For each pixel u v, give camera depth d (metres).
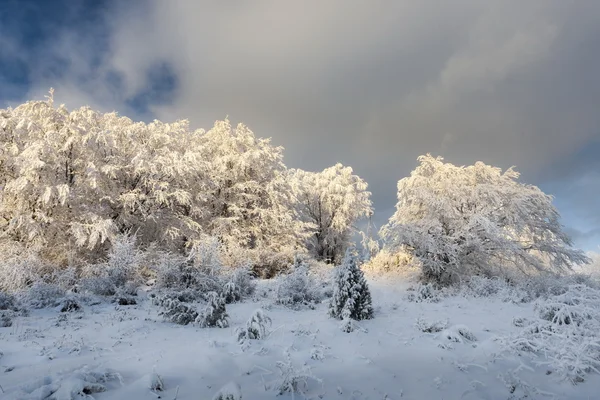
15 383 3.99
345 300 8.09
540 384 4.68
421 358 5.48
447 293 12.24
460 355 5.65
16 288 9.96
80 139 15.41
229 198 22.31
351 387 4.36
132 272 11.59
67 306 8.34
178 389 4.01
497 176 16.53
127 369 4.55
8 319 7.05
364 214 29.25
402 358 5.47
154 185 17.27
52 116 15.43
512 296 10.73
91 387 3.77
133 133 18.27
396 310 9.32
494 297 11.21
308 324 7.38
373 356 5.50
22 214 13.63
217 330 6.84
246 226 21.81
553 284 11.97
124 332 6.45
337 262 27.44
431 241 13.72
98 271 11.41
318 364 5.07
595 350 5.21
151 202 17.36
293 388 4.12
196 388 4.08
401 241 14.73
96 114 17.52
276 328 6.43
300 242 24.11
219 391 3.64
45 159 14.34
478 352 5.76
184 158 18.50
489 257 14.78
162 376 4.33
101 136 16.03
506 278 14.12
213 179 21.12
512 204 14.41
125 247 11.68
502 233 13.34
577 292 7.01
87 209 15.22
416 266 17.25
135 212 17.80
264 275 18.14
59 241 14.63
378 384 4.49
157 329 6.80
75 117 15.65
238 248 17.47
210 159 22.55
